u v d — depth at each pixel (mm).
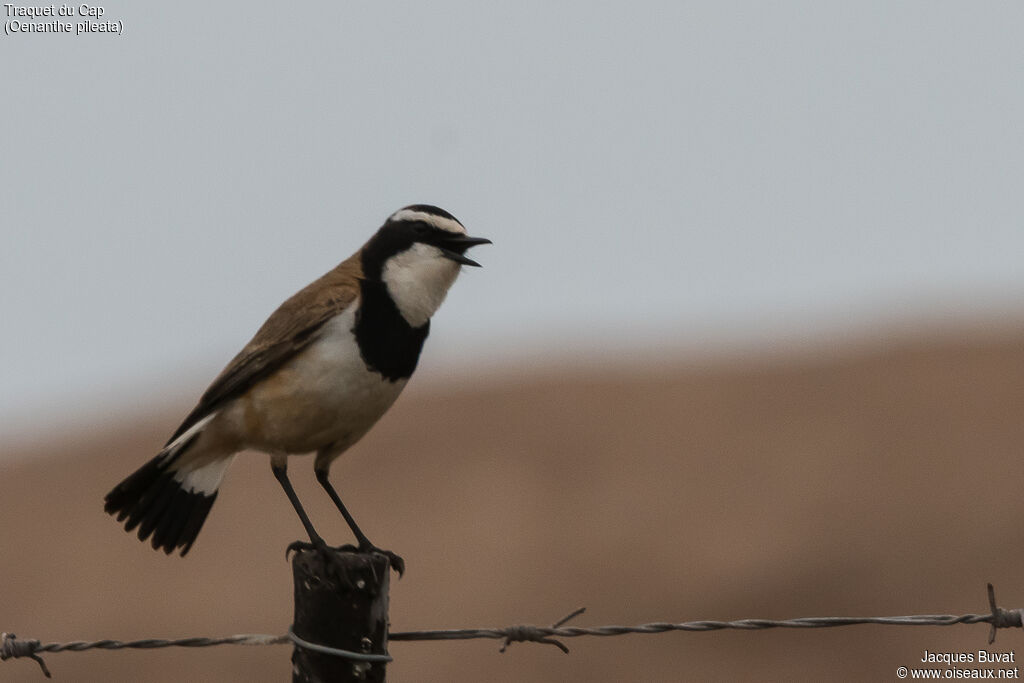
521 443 29297
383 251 8531
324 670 6199
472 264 8531
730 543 22531
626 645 19078
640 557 22625
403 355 8422
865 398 28734
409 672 19094
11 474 35094
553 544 23875
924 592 19609
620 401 31531
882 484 23922
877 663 17922
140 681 20859
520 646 19203
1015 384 28016
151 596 25125
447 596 22438
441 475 28141
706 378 32531
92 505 31641
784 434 27609
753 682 18031
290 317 8195
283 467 8508
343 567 6207
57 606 25703
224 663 21078
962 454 24781
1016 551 20406
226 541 26703
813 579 20562
